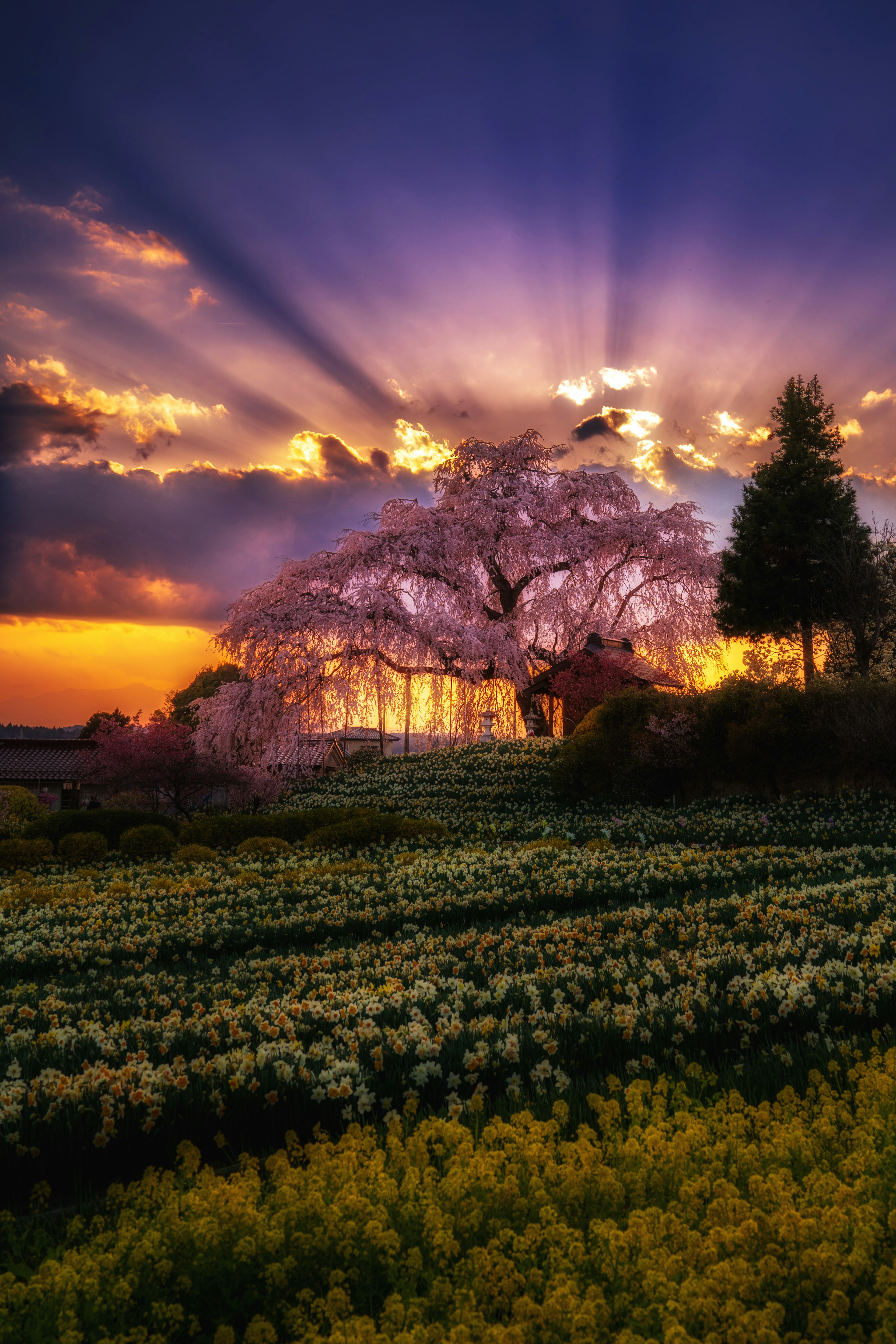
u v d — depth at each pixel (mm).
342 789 33906
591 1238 2881
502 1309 2645
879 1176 3199
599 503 39906
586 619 38625
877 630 28594
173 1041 5359
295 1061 4586
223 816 23656
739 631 33688
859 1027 5129
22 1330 2607
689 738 22953
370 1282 2836
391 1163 3643
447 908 10898
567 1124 4023
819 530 30625
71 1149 4066
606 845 16812
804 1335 2461
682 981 6277
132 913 12359
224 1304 2832
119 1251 2963
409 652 35125
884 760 19297
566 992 6117
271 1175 3912
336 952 8789
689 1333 2414
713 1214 2924
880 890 9391
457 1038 5074
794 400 33531
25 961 9391
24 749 43062
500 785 28969
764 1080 4453
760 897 9617
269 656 35406
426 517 38250
